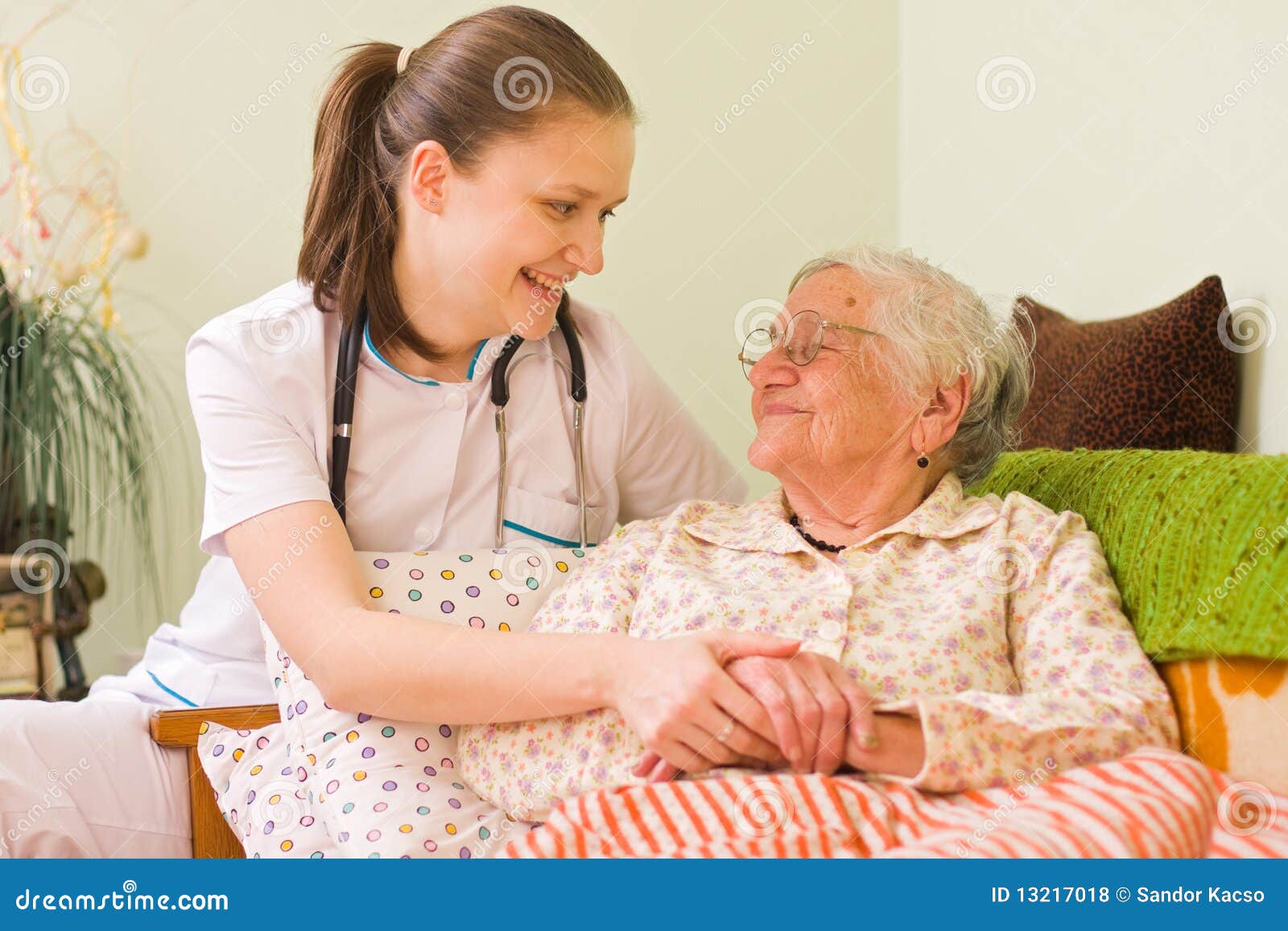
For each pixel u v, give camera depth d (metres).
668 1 2.62
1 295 2.38
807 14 2.65
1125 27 1.87
